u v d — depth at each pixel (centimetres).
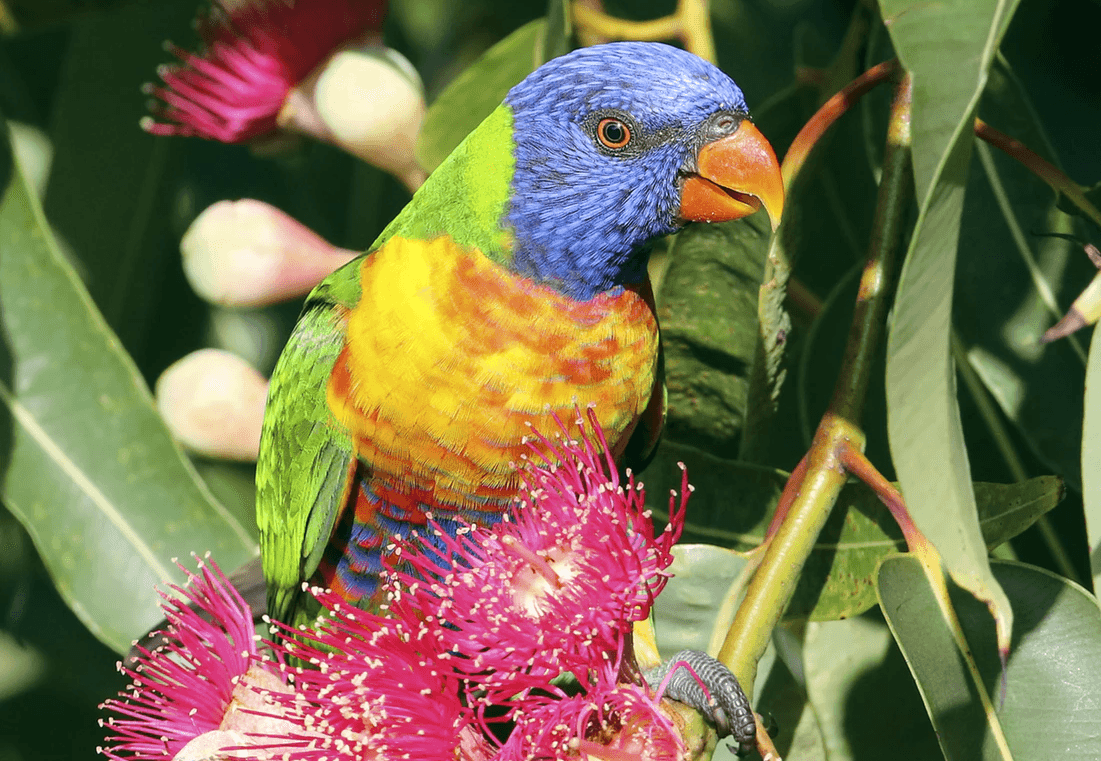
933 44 358
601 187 501
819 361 595
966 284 583
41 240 634
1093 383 418
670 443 557
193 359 656
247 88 654
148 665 465
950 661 433
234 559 629
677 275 591
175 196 778
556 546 407
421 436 504
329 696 419
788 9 913
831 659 556
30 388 628
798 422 616
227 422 647
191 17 768
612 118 501
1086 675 427
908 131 485
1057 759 421
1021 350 570
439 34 898
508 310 495
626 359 515
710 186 508
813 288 657
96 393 630
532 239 501
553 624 395
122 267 755
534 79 512
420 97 646
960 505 359
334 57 646
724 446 611
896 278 468
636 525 408
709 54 609
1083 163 808
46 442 625
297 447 546
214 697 450
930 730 536
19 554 734
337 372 520
